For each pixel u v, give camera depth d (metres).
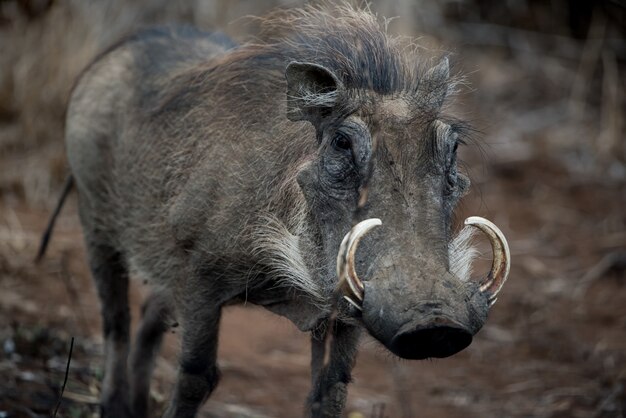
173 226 13.07
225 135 12.79
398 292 9.47
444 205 10.66
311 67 11.23
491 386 18.95
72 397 15.50
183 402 13.14
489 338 20.95
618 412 17.41
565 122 31.47
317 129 11.35
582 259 24.52
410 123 10.69
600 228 26.16
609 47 33.28
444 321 9.12
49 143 27.00
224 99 13.20
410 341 9.27
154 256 14.00
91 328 19.08
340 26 12.85
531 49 33.88
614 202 27.64
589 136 30.72
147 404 15.65
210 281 12.77
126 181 14.66
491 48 33.84
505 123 31.11
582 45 34.16
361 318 9.96
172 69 14.77
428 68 12.29
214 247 12.48
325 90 11.33
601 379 18.97
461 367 19.78
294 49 12.95
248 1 28.81
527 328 21.38
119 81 15.24
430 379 19.20
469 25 33.97
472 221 10.30
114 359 15.50
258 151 12.26
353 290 9.71
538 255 24.66
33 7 28.77
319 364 12.52
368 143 10.66
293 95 11.41
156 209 13.86
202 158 12.94
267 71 12.95
